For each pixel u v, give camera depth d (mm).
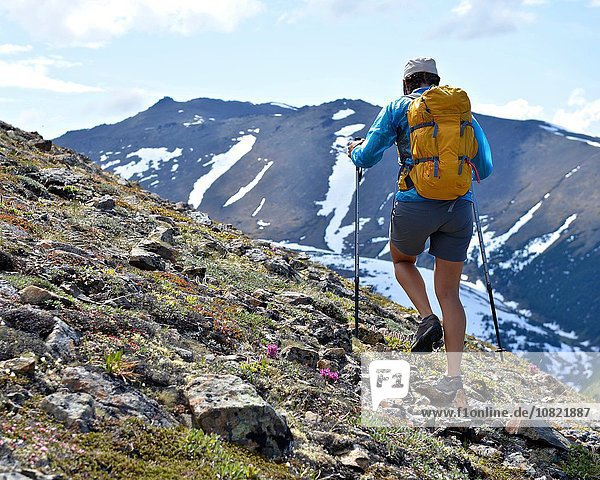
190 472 5832
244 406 6961
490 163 8867
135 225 19156
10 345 7188
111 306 10008
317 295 17812
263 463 6574
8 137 30641
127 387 7070
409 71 9203
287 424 7633
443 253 8961
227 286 15109
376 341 14930
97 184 25062
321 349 12258
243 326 11516
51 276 10406
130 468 5621
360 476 7203
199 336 10250
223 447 6539
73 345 7711
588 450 10266
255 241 27594
